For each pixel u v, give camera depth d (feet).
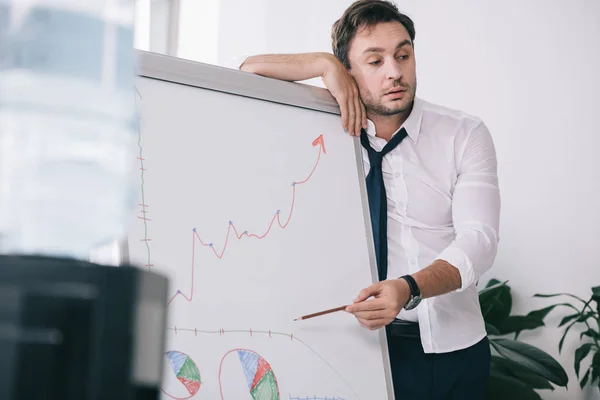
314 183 4.50
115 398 1.17
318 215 4.44
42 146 1.36
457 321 5.03
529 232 7.79
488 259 4.84
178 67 4.12
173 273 3.80
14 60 1.34
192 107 4.13
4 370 1.12
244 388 3.87
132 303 1.19
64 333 1.14
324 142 4.66
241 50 9.17
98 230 1.40
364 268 4.50
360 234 4.57
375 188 5.09
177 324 3.76
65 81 1.39
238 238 4.08
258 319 4.02
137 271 1.21
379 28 5.10
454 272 4.59
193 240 3.92
